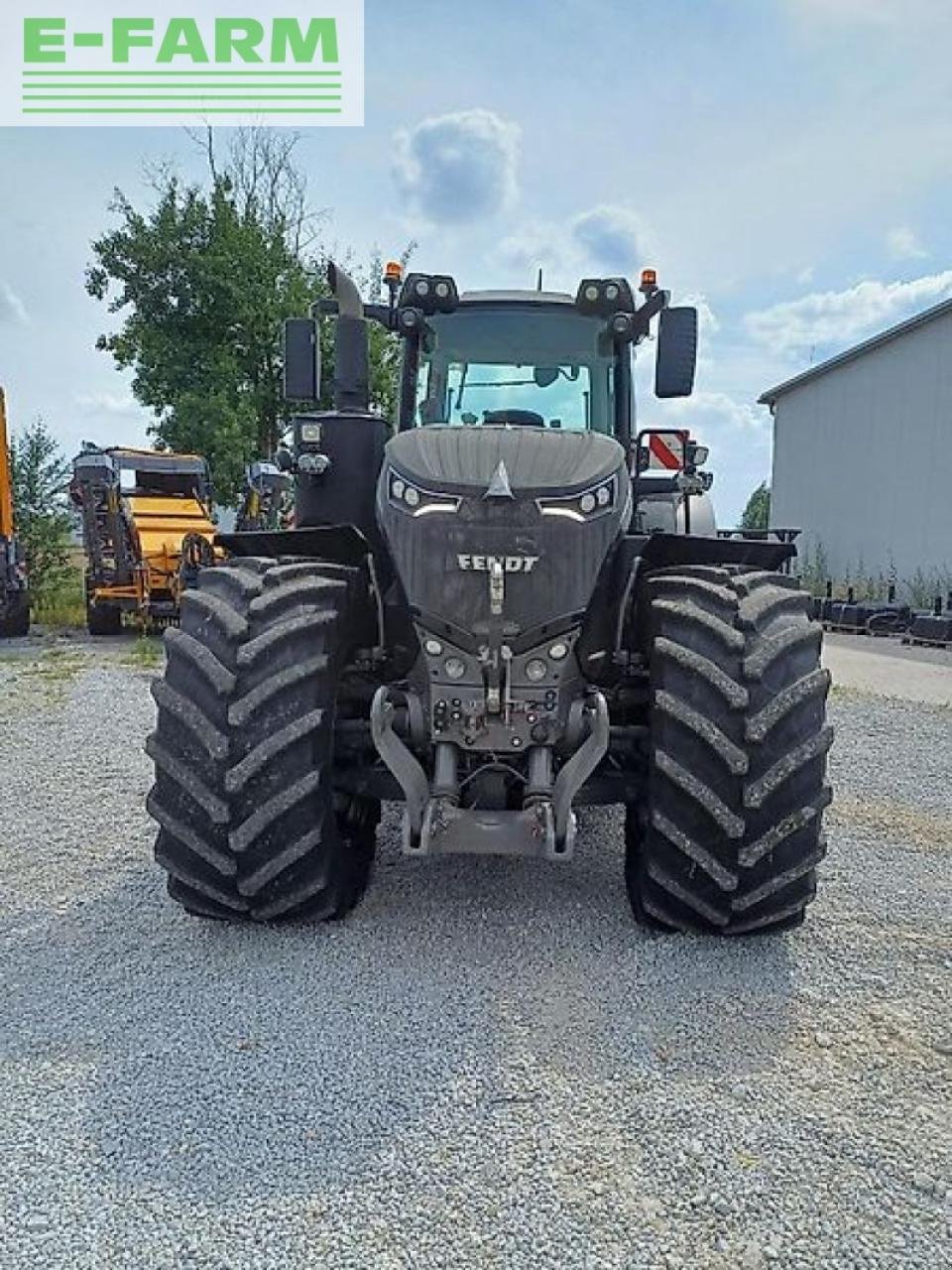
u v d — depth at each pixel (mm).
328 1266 1732
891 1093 2262
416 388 4250
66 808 4617
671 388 4000
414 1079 2287
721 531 5328
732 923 2934
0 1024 2531
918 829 4488
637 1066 2352
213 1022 2533
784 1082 2299
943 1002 2717
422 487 2969
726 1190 1929
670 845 2896
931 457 17547
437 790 2947
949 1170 1996
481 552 2889
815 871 3002
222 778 2811
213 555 11430
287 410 21031
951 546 17062
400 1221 1840
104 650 11016
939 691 8875
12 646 11477
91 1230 1811
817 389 21062
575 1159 2016
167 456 13531
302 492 3762
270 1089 2238
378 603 3350
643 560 3443
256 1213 1856
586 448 3189
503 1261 1747
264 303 20531
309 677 2885
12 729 6477
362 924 3164
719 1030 2527
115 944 3023
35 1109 2164
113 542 12344
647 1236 1808
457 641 2965
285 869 2885
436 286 4113
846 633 14891
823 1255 1769
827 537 20703
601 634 3191
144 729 6469
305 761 2869
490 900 3396
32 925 3188
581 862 3824
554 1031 2506
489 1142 2066
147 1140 2061
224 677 2838
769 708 2801
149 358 20250
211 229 20734
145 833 4199
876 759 5969
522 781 3008
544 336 4199
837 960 2953
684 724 2828
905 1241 1804
